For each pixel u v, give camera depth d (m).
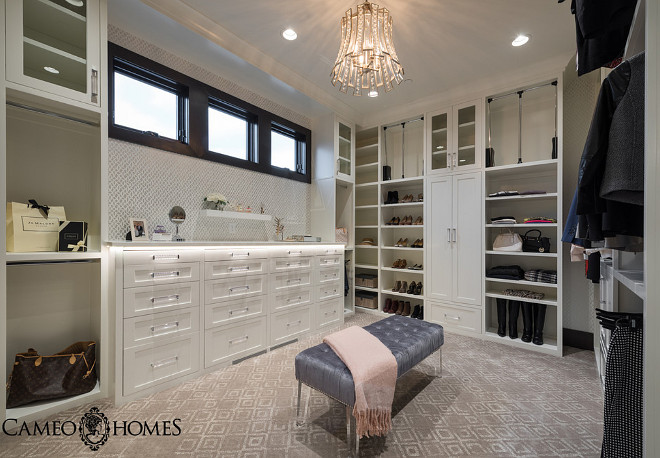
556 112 2.93
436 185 3.59
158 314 2.08
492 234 3.46
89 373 1.95
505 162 3.44
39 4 1.78
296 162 3.99
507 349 2.91
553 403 1.94
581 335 2.98
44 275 2.04
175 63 2.67
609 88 0.96
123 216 2.36
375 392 1.49
